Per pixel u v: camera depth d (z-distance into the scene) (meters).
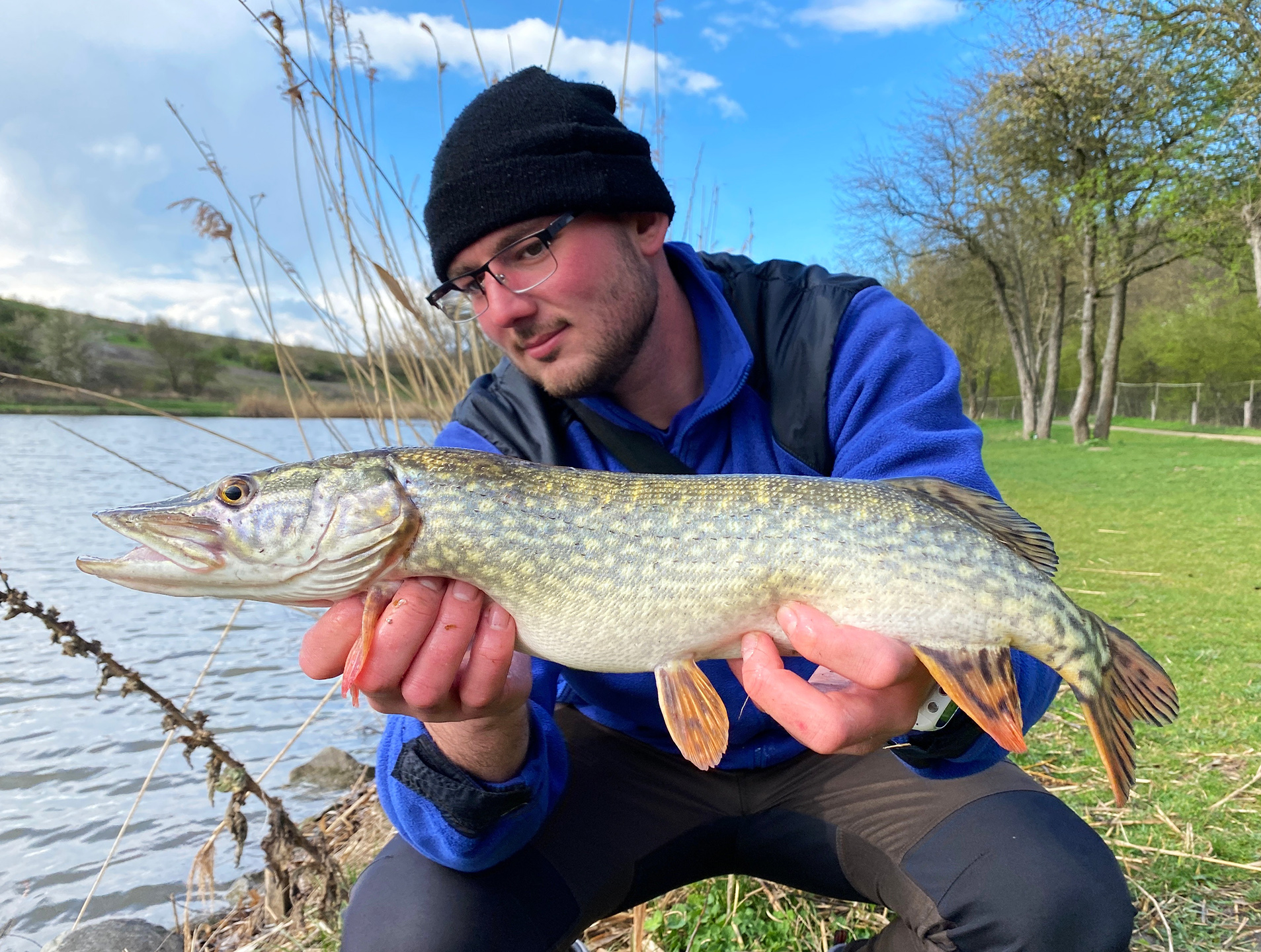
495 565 0.65
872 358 0.74
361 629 0.63
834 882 0.74
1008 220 8.93
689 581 0.65
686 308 0.84
